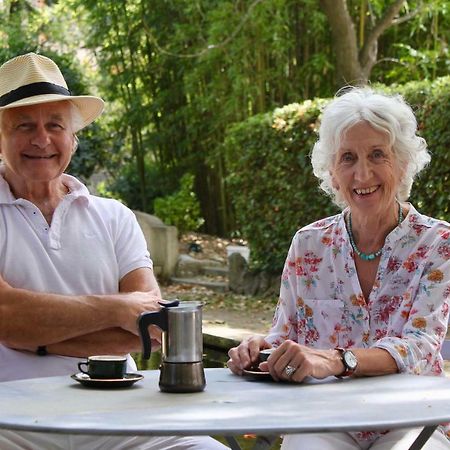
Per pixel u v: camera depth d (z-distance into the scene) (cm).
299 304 338
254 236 1116
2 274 341
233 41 1420
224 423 224
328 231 336
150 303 336
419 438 255
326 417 231
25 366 331
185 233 1595
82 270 349
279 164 1055
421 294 318
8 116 345
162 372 271
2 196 346
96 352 334
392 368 299
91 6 1695
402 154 323
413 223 326
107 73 1738
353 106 323
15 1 1820
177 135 1698
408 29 1382
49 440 303
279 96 1468
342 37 1138
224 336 759
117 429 218
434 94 855
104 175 1834
